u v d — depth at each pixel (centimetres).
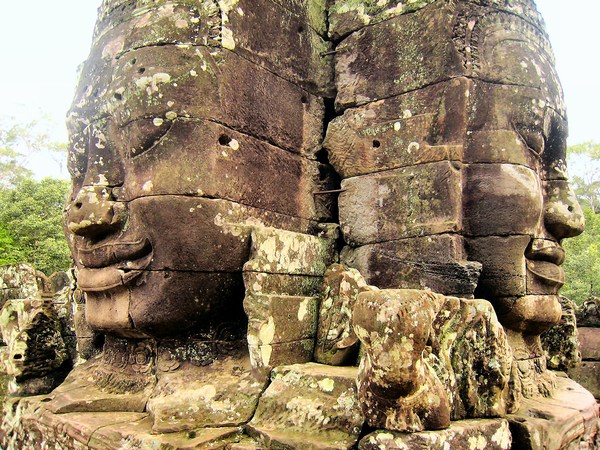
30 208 1680
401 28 394
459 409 275
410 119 379
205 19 338
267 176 364
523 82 378
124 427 290
